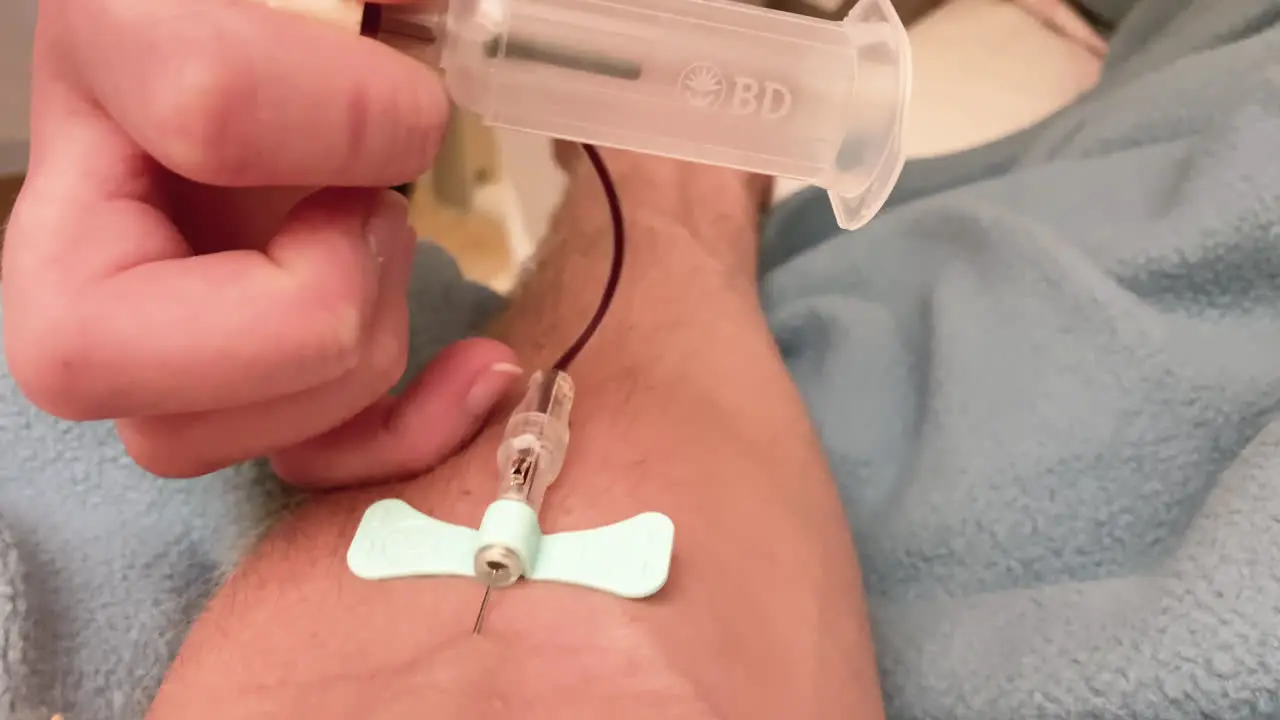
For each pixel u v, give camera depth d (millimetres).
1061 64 232
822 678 125
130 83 102
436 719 115
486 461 137
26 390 108
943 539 156
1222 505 139
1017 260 171
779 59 130
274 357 108
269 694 122
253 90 101
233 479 156
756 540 133
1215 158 165
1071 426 155
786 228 216
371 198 121
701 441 142
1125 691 131
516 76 130
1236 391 152
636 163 194
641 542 127
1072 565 153
